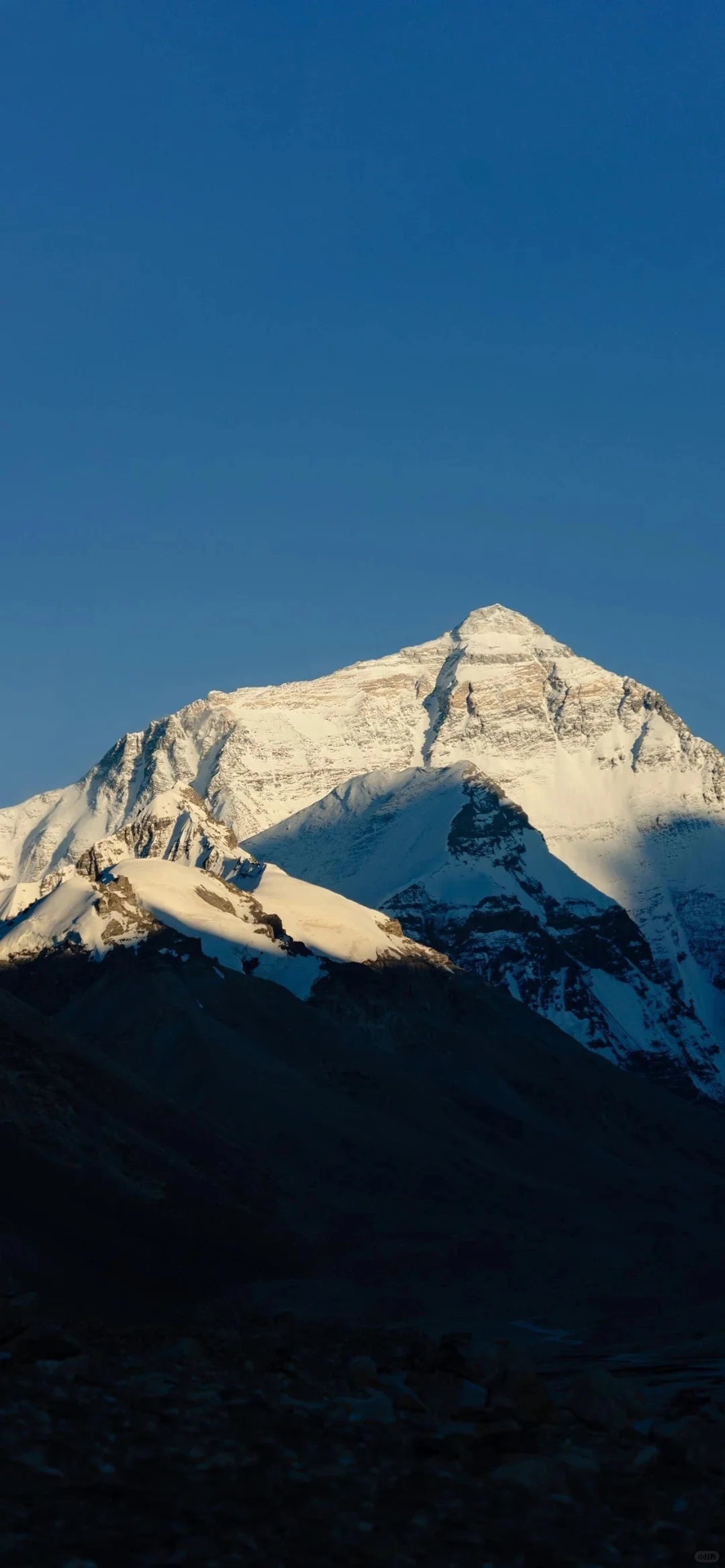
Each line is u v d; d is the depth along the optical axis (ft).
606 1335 529.04
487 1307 622.54
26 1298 142.72
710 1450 123.95
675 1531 99.66
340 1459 108.17
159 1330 220.84
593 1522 100.78
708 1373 340.80
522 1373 150.71
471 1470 111.34
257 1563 83.82
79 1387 116.26
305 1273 602.44
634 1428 137.28
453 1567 88.22
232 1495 96.07
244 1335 188.96
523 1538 95.66
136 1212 542.98
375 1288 615.57
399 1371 155.94
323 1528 91.91
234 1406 120.26
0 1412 104.73
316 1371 147.02
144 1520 88.28
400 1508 98.73
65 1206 501.56
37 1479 92.79
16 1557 78.79
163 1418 112.37
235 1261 556.51
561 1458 115.44
